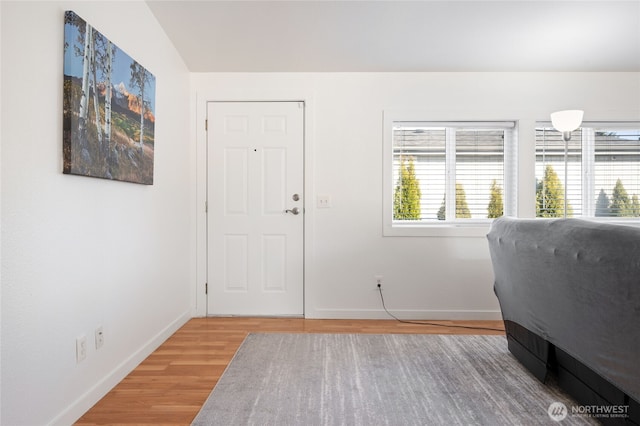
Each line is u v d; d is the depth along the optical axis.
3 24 1.26
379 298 3.17
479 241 3.14
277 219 3.19
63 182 1.56
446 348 2.45
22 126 1.34
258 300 3.21
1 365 1.26
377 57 2.95
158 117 2.52
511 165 3.24
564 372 1.76
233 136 3.18
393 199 3.25
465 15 2.46
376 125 3.16
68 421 1.58
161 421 1.62
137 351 2.21
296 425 1.57
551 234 1.69
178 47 2.82
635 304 1.25
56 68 1.51
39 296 1.43
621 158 3.25
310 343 2.54
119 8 2.00
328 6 2.41
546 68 3.09
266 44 2.80
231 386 1.92
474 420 1.60
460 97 3.15
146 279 2.34
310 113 3.16
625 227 1.33
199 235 3.19
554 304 1.72
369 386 1.92
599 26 2.54
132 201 2.16
